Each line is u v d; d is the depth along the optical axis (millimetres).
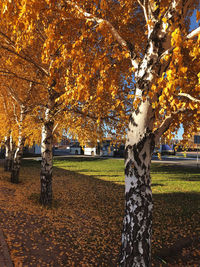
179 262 5082
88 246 5844
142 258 3252
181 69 2293
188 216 8539
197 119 4125
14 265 4102
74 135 9883
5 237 5160
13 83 9844
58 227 6672
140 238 3266
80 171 21047
